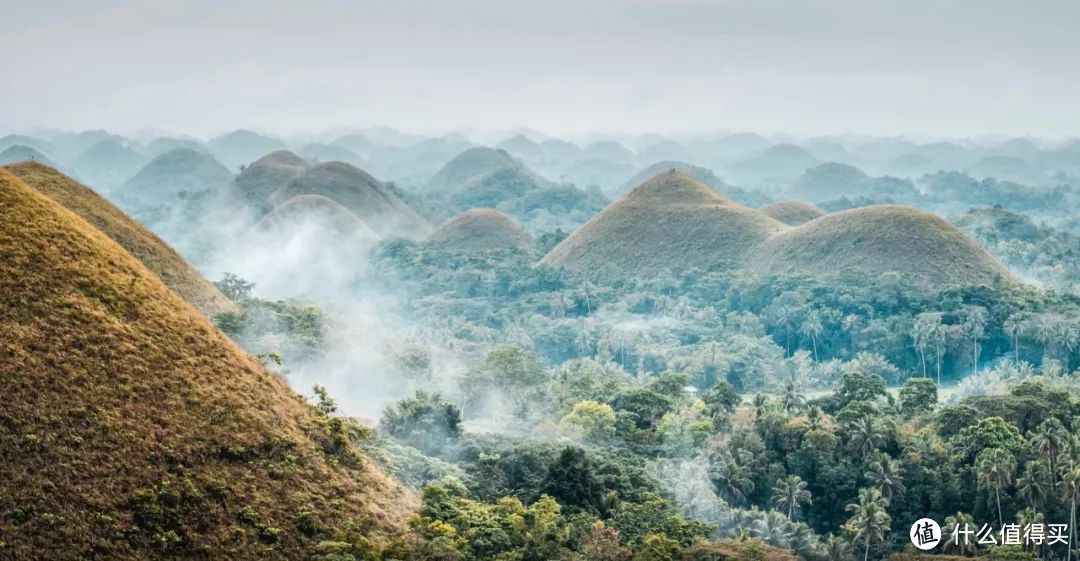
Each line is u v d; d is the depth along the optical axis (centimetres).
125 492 8812
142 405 9669
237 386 10606
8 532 8094
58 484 8600
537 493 11881
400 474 11569
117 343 10150
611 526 10944
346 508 9812
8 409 8950
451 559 9244
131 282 11144
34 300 10081
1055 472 13200
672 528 11050
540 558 9856
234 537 8938
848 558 12288
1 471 8488
